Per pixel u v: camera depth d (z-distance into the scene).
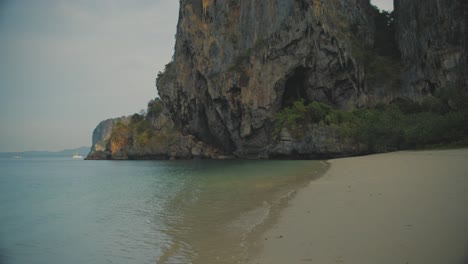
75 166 76.88
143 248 9.85
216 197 17.95
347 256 7.09
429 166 20.59
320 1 59.88
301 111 57.03
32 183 33.72
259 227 10.48
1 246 10.67
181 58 83.75
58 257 9.56
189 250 9.13
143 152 94.00
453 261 6.18
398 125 45.53
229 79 69.44
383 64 58.88
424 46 50.12
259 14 68.81
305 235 8.96
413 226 8.38
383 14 72.31
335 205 12.14
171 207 15.93
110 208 16.84
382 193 13.30
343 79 59.84
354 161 34.03
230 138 78.25
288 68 63.81
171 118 94.31
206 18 76.31
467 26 44.75
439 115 42.16
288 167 36.50
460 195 11.19
